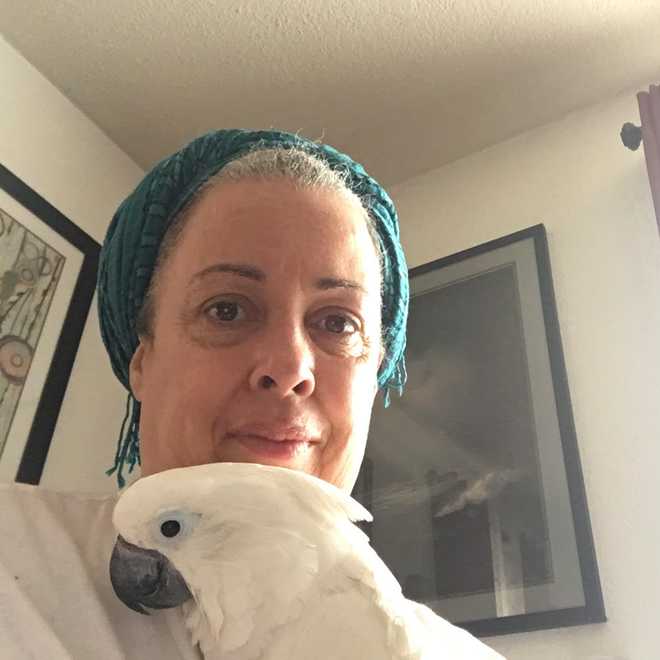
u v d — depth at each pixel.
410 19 1.89
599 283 1.80
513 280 1.89
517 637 1.50
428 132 2.17
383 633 0.75
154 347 1.02
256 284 0.96
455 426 1.77
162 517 0.81
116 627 0.76
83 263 1.92
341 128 2.15
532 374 1.73
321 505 0.82
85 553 0.84
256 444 0.90
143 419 0.99
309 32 1.91
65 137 2.03
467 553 1.60
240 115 2.11
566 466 1.59
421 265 2.09
